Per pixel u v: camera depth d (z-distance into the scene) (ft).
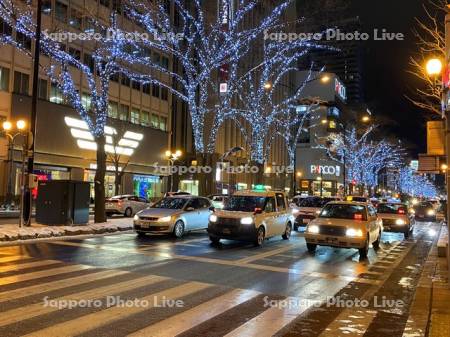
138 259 39.88
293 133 292.20
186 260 40.57
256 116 158.51
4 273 31.86
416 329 21.17
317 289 30.83
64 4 125.08
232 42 143.54
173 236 58.65
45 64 122.62
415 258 49.78
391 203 81.71
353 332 21.25
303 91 300.81
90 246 47.26
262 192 60.08
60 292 26.73
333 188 298.76
